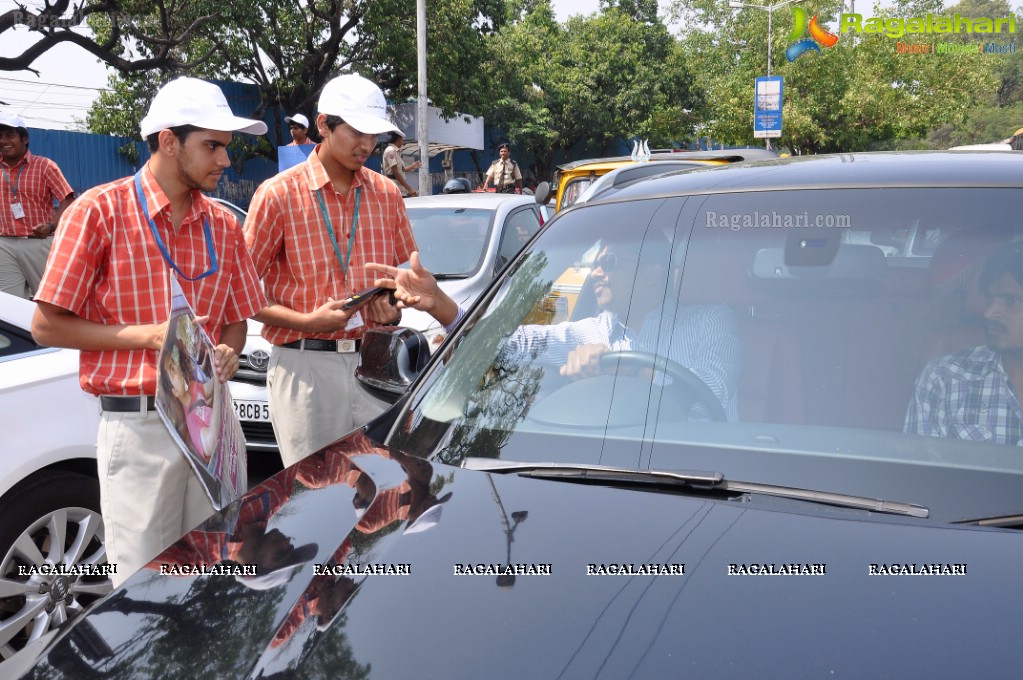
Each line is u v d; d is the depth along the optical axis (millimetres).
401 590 1658
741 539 1719
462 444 2236
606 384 2301
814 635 1444
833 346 2217
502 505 1917
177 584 1846
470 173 37438
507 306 2650
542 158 43781
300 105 24594
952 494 1854
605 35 45469
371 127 3709
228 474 3012
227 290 3236
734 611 1510
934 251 2277
